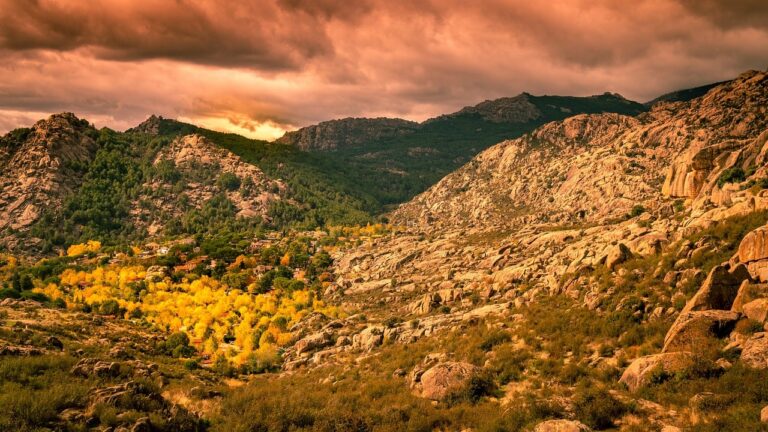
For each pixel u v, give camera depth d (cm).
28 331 6631
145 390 3781
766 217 4797
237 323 12375
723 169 8100
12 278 17512
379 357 6347
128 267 19562
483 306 7488
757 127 19000
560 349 4606
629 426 2917
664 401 3078
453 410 3762
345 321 9725
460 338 5825
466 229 19375
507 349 4897
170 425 3347
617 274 5581
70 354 5881
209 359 9206
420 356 5772
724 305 3650
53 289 14975
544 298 6256
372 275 15738
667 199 10306
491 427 3253
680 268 4875
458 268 12056
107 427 3081
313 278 18600
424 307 8956
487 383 4172
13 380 3844
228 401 4256
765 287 3500
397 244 19850
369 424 3672
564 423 2866
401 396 4294
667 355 3369
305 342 8612
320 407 4269
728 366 3123
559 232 11319
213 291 15938
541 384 4016
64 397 3409
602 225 11494
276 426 3656
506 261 10762
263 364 8331
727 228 5006
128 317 12356
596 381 3784
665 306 4441
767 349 3047
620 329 4494
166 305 13638
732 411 2708
